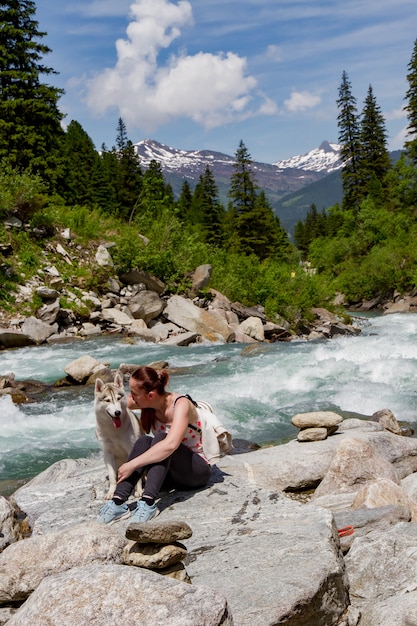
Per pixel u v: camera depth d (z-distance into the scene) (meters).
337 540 4.18
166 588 2.90
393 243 53.62
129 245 24.81
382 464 6.79
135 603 2.83
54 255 23.88
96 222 27.39
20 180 24.81
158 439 4.64
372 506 5.45
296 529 4.14
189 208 85.25
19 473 8.34
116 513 4.47
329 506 5.99
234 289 27.31
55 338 19.69
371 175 72.38
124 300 23.09
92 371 13.91
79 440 9.77
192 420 4.96
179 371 14.55
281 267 31.48
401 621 3.37
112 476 5.24
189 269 26.11
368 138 73.56
